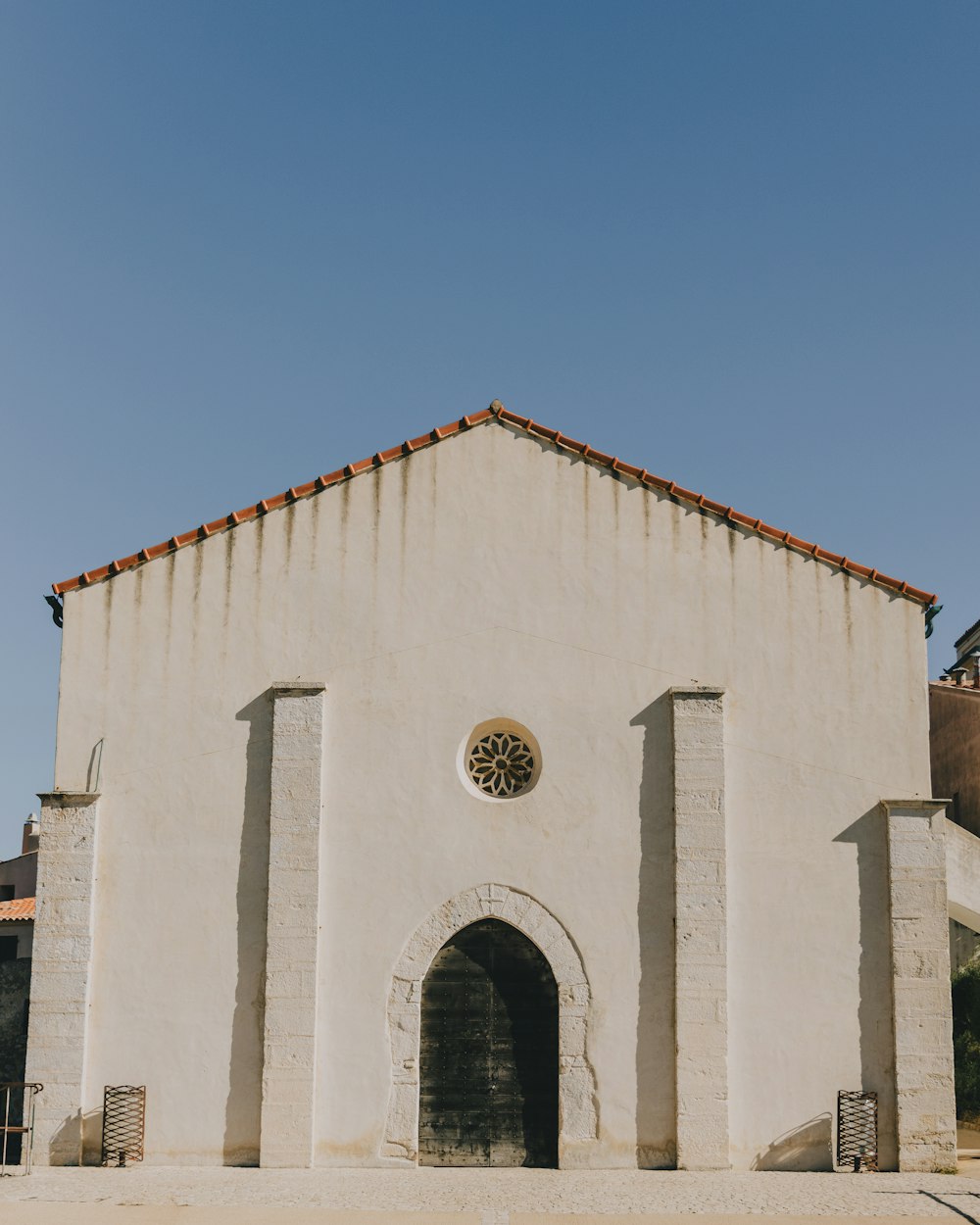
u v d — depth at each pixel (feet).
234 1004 66.08
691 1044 64.85
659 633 69.82
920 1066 65.10
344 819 67.97
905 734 69.00
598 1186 60.18
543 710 69.05
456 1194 58.39
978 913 69.15
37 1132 64.69
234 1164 64.44
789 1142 64.64
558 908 67.00
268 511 71.31
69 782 68.54
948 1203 56.59
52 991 66.03
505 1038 66.28
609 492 71.36
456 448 72.02
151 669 69.77
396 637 69.97
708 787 67.46
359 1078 65.26
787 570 70.54
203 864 67.56
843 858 67.62
